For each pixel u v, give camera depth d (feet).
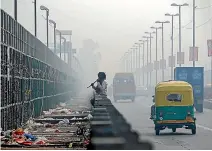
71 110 287.07
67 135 137.49
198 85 342.03
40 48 252.21
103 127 35.50
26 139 118.83
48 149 98.63
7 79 143.54
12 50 154.92
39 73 243.19
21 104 176.24
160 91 181.27
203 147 138.51
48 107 293.02
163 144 148.05
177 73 341.82
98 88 175.22
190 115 180.75
